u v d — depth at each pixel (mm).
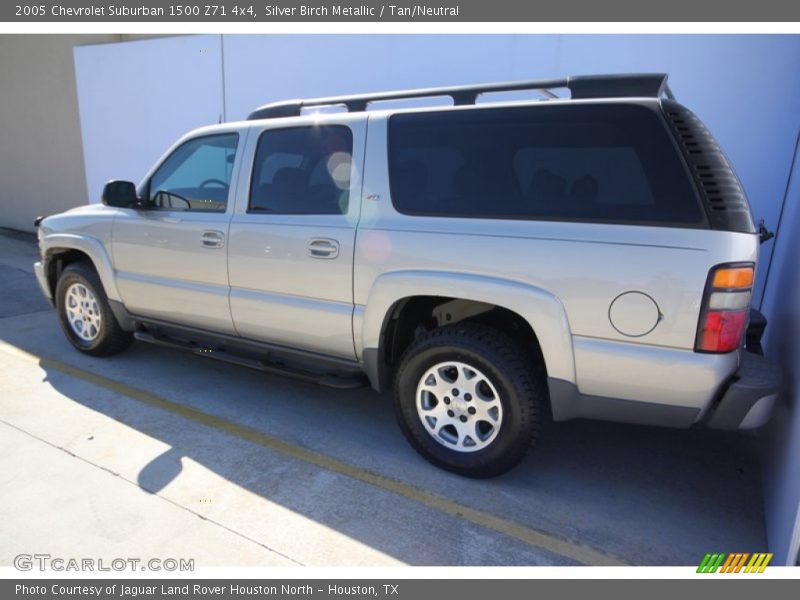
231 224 3443
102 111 8898
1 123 11023
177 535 2465
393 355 3158
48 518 2543
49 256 4598
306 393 4031
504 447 2779
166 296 3840
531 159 2641
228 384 4145
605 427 3686
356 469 3033
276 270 3279
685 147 2336
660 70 4777
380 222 2936
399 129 2980
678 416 2455
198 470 2973
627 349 2416
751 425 2398
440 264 2748
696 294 2277
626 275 2373
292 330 3316
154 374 4281
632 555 2443
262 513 2631
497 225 2646
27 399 3783
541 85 2787
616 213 2422
